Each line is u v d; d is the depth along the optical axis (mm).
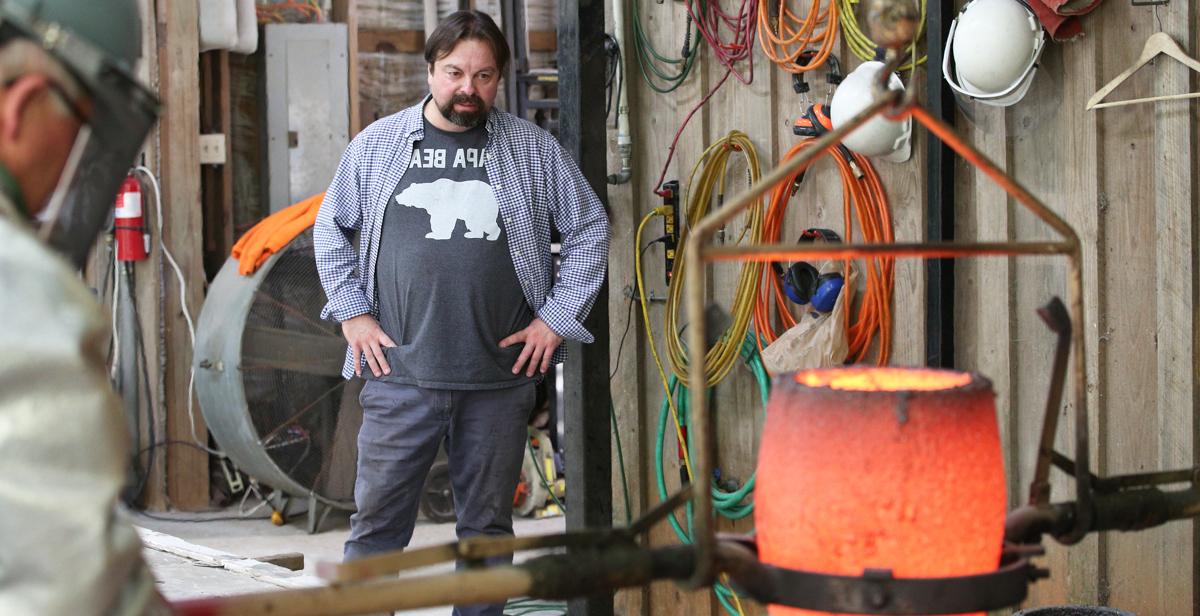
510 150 4000
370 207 4016
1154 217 3299
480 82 3879
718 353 4266
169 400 6723
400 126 4016
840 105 3730
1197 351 3234
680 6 4445
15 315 1132
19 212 1250
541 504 6574
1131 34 3299
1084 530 1704
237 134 7238
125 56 1305
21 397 1122
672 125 4520
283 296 5980
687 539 4371
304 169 7180
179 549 3502
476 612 3975
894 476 1483
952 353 3648
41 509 1109
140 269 6625
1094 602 3459
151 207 6586
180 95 6648
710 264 4449
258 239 5969
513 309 4000
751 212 4180
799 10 4156
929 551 1496
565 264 4051
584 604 3980
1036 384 3574
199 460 6746
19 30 1222
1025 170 3557
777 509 1564
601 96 4102
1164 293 3270
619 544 1562
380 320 4043
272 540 6090
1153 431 3332
